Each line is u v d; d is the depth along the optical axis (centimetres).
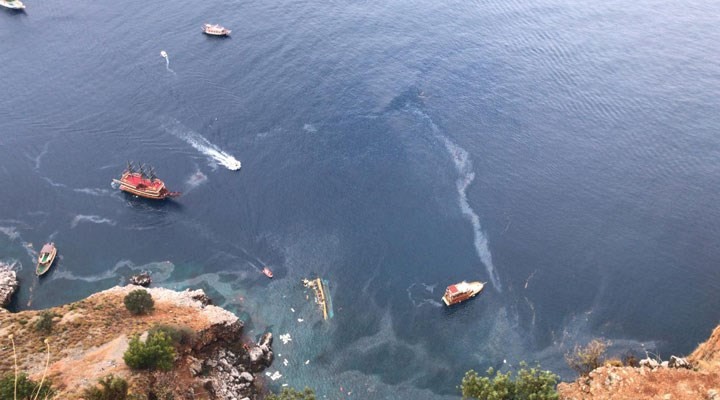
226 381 12169
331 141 19075
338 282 14862
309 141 19038
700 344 12406
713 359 10312
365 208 16825
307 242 15825
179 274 14900
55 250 15125
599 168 18450
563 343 13625
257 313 14075
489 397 8906
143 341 11269
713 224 16612
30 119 19325
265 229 16150
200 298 13888
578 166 18512
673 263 15450
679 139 19712
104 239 15688
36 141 18512
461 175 18025
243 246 15700
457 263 15362
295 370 12962
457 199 17200
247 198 16988
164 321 12319
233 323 13275
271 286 14725
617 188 17738
